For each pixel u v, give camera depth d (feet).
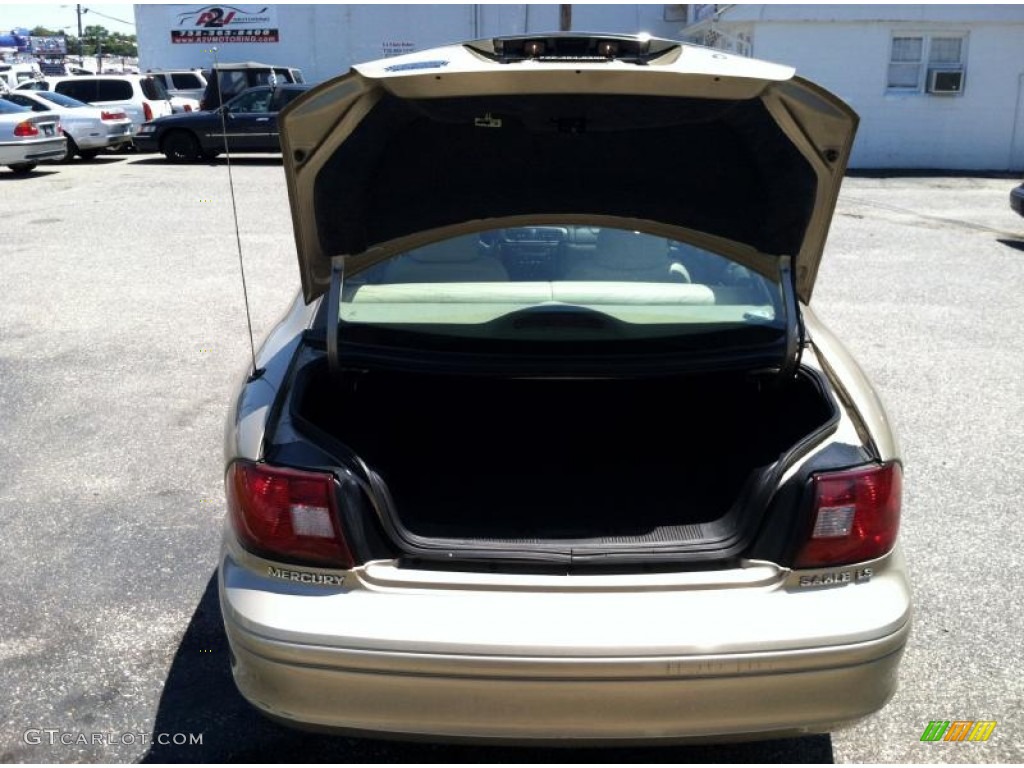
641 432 10.62
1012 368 21.13
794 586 7.52
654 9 86.48
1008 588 11.93
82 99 72.79
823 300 27.53
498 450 10.44
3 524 13.48
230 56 92.68
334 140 8.13
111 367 20.54
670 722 7.25
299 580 7.55
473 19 89.45
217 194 48.62
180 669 10.33
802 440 7.92
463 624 7.20
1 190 50.49
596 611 7.27
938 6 63.46
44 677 10.16
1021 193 38.63
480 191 9.37
